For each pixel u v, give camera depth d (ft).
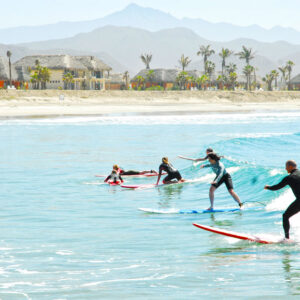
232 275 49.29
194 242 63.46
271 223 73.20
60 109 557.74
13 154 187.32
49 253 58.49
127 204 92.38
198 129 320.70
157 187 112.06
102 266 53.06
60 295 44.11
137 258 56.13
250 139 213.25
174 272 50.65
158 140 243.81
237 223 74.28
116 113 526.98
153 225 74.02
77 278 49.01
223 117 466.70
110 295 43.96
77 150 199.72
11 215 82.12
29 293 44.75
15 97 607.37
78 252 58.90
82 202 94.58
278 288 44.83
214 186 84.48
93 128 328.08
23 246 61.82
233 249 59.88
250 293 43.57
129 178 127.95
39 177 129.90
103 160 166.20
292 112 575.38
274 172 106.83
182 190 107.55
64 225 74.28
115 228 72.13
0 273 50.88
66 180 124.47
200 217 79.87
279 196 89.30
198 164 136.98
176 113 537.65
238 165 120.98
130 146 214.48
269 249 59.62
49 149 204.44
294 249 59.36
